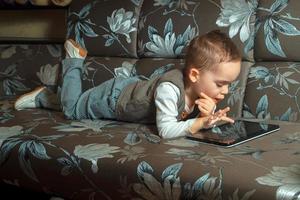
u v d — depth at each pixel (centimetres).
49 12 235
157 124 137
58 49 208
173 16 173
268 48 158
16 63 213
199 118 132
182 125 133
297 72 152
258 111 154
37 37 239
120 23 185
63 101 166
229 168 106
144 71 176
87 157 124
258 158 111
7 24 249
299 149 117
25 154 136
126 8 185
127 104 154
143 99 150
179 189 108
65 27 229
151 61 178
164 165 112
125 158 119
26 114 173
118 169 118
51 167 131
